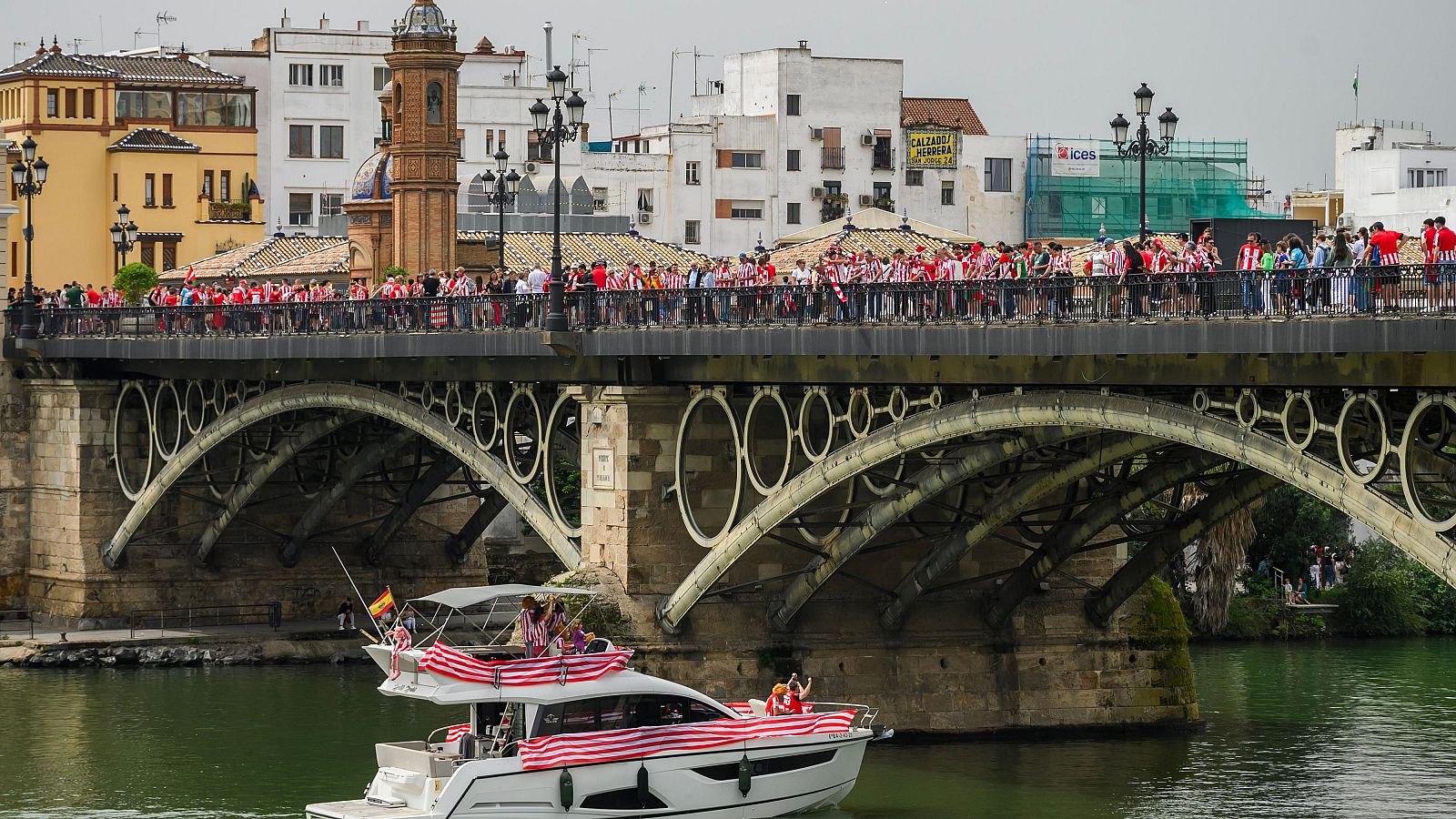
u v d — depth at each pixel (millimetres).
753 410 69938
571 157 160750
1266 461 53281
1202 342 52438
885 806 64688
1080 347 55906
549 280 79062
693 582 71750
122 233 126500
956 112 170000
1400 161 136000
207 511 106562
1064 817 63438
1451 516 49406
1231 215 154375
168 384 102125
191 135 161875
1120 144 69062
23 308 107875
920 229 125812
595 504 74750
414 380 83625
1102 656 77688
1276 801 65562
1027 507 70000
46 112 156750
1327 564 115375
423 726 80750
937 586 75000
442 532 109562
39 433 108375
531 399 78250
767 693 73250
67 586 106062
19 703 86750
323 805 59281
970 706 75938
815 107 163375
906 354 61125
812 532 73125
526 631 61781
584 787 59125
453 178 131250
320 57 170125
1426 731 78375
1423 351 47812
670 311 69875
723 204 162500
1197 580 107375
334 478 104438
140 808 67562
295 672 95750
